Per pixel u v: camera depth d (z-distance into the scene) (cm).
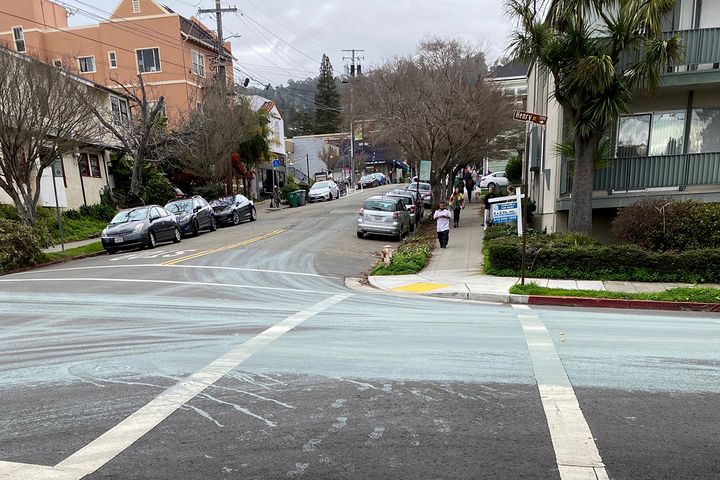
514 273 1111
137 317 744
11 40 3591
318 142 6775
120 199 2625
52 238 1822
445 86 2203
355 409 412
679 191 1327
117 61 3566
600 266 1052
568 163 1434
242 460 336
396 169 7750
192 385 464
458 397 433
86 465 331
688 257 997
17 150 1591
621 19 1109
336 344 591
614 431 370
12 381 480
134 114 3116
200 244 1830
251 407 417
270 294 952
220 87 2967
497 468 322
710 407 411
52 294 946
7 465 331
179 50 3512
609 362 520
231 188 3097
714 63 1274
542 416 396
